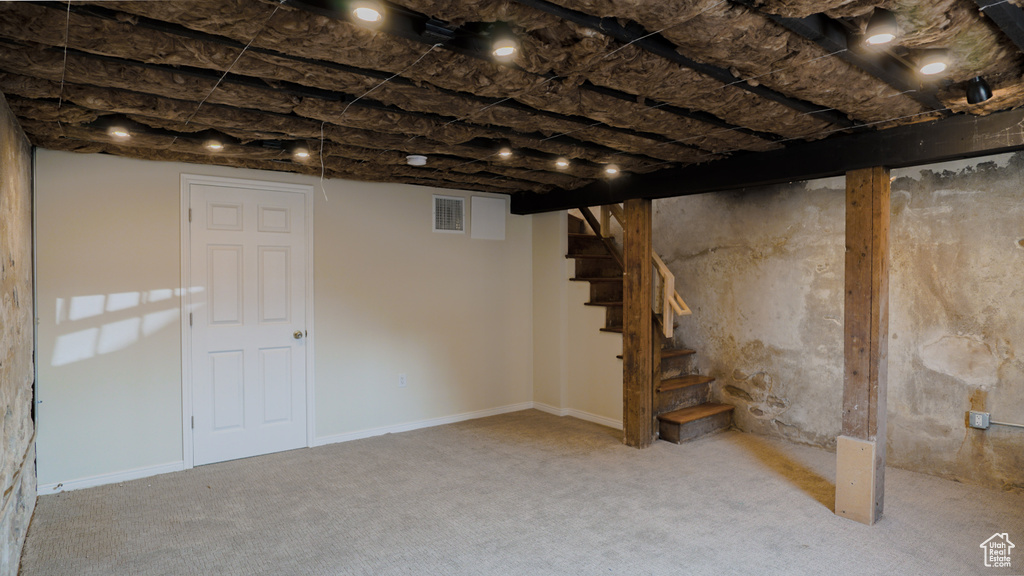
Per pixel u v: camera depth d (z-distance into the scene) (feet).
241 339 13.05
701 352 16.19
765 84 7.45
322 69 7.00
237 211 12.96
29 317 10.03
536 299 18.11
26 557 8.45
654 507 10.32
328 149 11.18
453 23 5.95
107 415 11.50
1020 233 10.66
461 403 16.70
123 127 9.47
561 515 9.99
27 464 9.41
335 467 12.50
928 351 11.82
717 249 15.67
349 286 14.57
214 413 12.75
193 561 8.38
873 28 5.51
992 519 9.71
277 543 8.95
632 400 13.94
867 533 9.23
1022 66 6.90
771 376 14.60
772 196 14.43
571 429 15.62
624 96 8.14
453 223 16.46
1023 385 10.66
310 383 13.99
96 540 9.02
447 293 16.35
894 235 12.27
